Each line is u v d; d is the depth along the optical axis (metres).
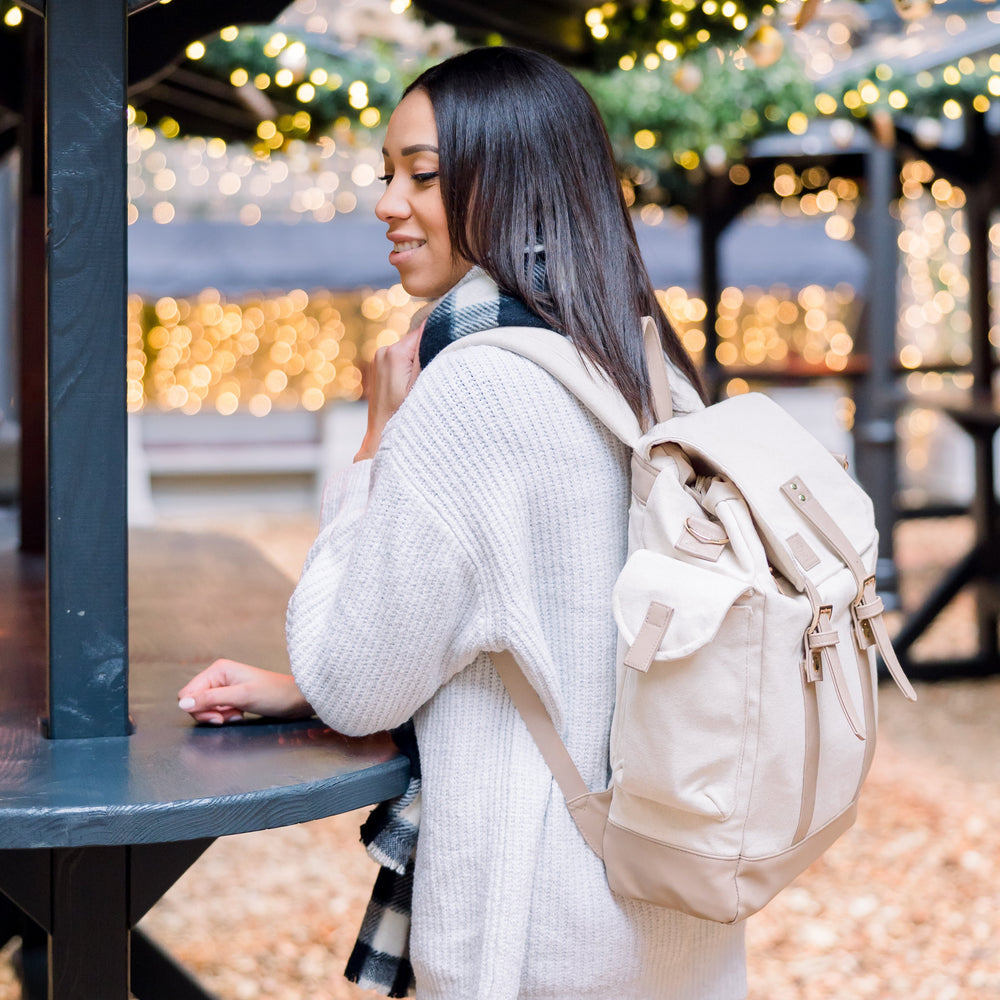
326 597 1.30
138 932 1.87
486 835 1.28
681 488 1.27
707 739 1.18
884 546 6.74
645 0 2.78
